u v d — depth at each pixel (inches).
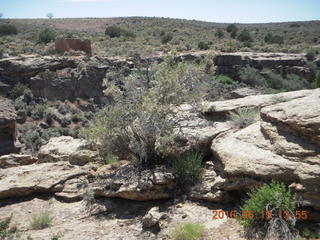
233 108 316.2
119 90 297.6
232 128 287.7
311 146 208.2
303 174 194.2
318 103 229.3
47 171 306.3
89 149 351.3
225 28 3752.5
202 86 306.5
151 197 247.0
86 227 221.8
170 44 2429.9
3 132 856.3
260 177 214.2
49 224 231.3
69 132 1168.2
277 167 209.2
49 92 1422.2
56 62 1526.8
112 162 321.7
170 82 272.4
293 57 1811.0
